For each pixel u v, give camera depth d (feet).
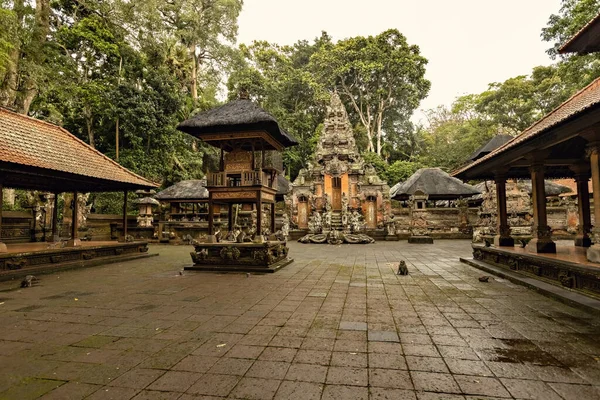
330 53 134.10
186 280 28.50
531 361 11.79
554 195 81.46
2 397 9.62
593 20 19.15
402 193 95.76
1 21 53.72
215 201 37.27
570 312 17.87
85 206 67.36
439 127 160.25
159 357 12.39
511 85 114.62
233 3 118.93
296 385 10.21
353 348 13.10
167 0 116.37
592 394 9.54
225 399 9.45
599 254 20.76
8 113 39.17
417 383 10.28
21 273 30.53
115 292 23.79
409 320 16.63
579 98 26.43
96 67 85.20
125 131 85.15
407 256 46.62
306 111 150.71
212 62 131.13
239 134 35.47
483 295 21.99
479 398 9.39
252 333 14.92
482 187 96.22
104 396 9.67
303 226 96.02
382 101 140.15
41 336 14.74
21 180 41.47
